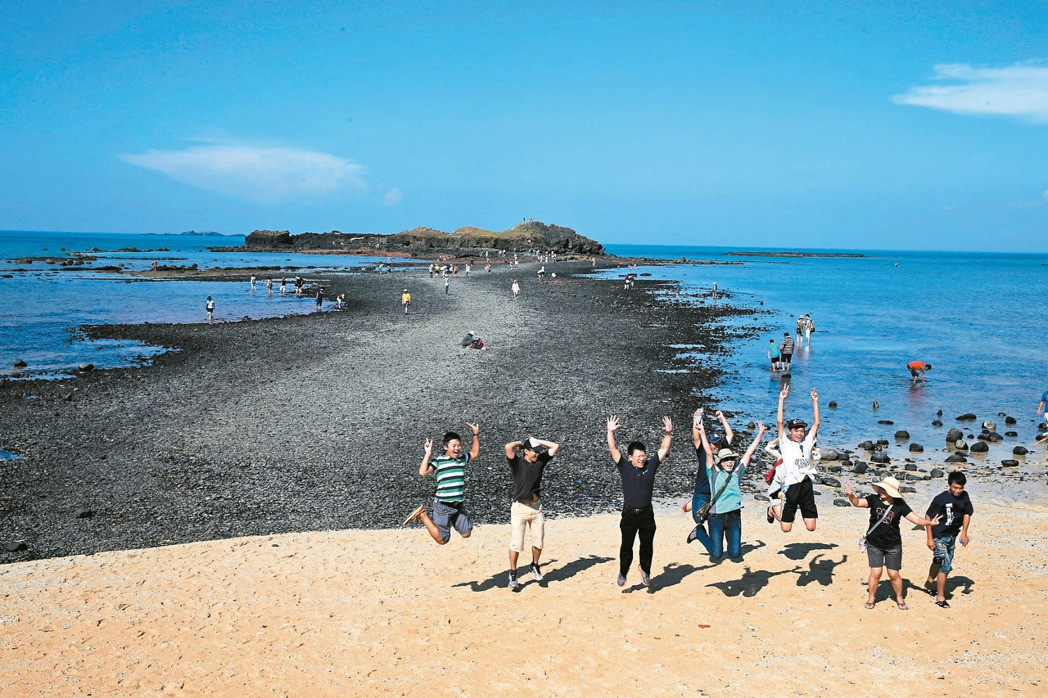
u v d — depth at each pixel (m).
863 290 82.38
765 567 9.74
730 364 30.91
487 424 19.77
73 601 8.98
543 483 15.41
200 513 13.67
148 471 15.88
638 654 7.22
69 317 44.06
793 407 23.14
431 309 49.28
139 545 12.34
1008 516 12.66
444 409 21.28
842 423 21.22
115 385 24.42
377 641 7.69
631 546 8.81
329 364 28.19
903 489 14.97
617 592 8.91
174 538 12.62
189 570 10.17
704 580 9.26
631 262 134.88
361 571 10.05
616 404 22.50
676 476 15.88
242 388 23.88
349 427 19.23
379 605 8.73
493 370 27.45
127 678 6.96
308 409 21.09
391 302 54.00
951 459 17.31
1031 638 7.36
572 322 43.53
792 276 112.44
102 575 10.02
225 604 8.83
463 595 9.00
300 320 42.50
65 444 17.75
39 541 12.49
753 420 21.28
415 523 13.09
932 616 7.95
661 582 9.23
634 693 6.49
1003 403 24.11
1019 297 72.81
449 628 7.98
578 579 9.45
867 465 16.84
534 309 50.44
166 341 34.31
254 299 56.66
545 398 22.98
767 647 7.29
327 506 13.99
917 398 24.77
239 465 16.27
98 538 12.62
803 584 9.02
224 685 6.80
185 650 7.55
